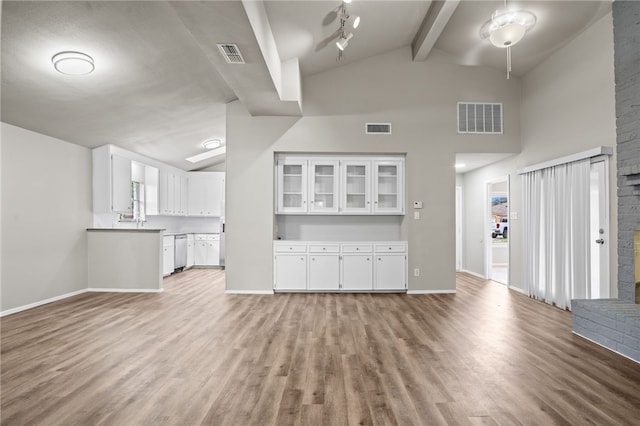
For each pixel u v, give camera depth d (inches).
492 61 203.9
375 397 86.4
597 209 154.3
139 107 181.0
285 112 197.9
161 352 114.8
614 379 95.5
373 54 205.9
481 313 162.7
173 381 94.7
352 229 226.1
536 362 106.9
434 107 209.3
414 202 207.8
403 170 213.6
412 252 207.0
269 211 203.8
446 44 201.2
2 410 80.4
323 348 118.4
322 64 196.9
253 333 133.7
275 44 158.9
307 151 206.2
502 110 212.1
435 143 208.7
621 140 140.7
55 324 145.2
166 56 143.5
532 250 196.7
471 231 283.0
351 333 133.8
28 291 171.8
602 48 153.5
